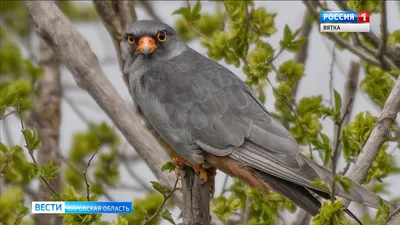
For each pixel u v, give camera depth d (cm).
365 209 1239
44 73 1548
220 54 1289
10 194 1177
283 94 1309
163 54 1225
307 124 1297
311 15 1377
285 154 1089
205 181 1100
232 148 1123
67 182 1419
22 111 1286
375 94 1320
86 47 1324
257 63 1257
